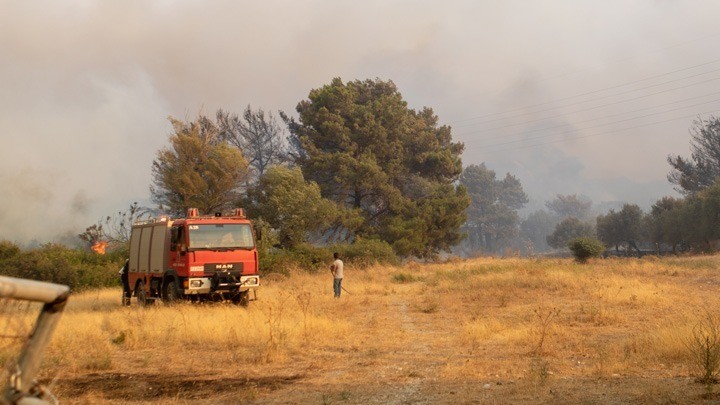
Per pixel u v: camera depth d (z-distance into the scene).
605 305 18.91
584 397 7.57
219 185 53.66
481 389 8.34
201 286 19.36
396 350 12.10
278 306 19.22
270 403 7.81
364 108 66.94
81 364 10.34
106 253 35.91
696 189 86.88
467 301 21.92
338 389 8.59
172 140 53.66
